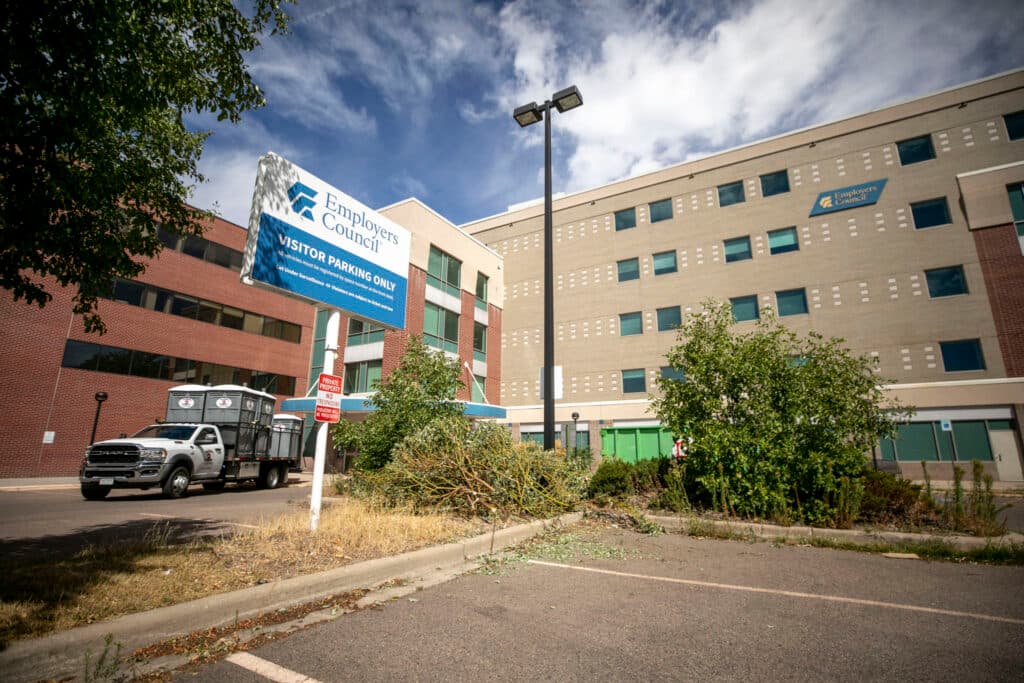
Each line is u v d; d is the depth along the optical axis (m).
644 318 29.06
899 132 24.52
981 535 7.24
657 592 4.99
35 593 3.95
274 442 18.19
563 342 31.31
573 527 8.78
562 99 13.18
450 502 8.79
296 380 30.36
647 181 30.72
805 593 4.97
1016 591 5.02
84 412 21.17
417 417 12.24
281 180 7.34
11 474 19.06
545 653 3.47
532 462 9.55
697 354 10.43
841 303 24.17
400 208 27.33
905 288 23.00
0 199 4.49
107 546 6.07
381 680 3.03
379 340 25.55
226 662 3.26
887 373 22.66
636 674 3.16
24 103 4.12
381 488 9.60
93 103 4.58
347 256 8.37
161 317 24.17
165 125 6.18
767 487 8.88
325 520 7.30
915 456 21.34
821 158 26.05
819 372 9.34
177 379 24.53
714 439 9.33
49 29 4.04
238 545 5.88
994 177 22.02
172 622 3.61
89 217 5.50
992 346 20.98
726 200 28.25
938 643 3.69
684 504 9.61
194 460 14.06
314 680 3.03
